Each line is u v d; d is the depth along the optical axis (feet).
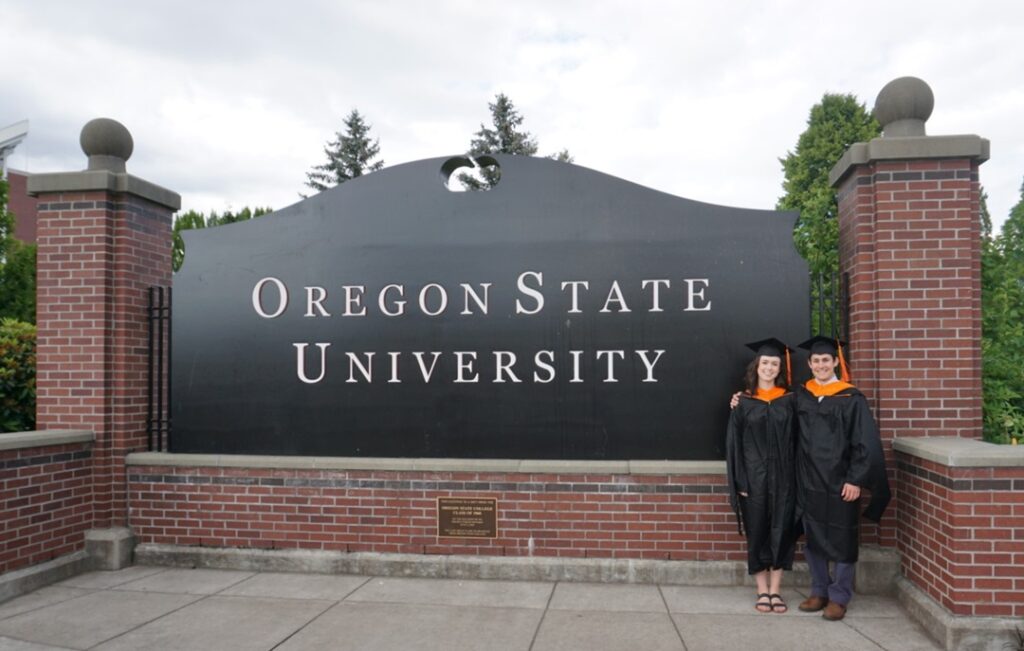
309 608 16.24
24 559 17.79
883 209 17.29
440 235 19.75
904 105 17.66
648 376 18.74
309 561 18.98
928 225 17.13
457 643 14.12
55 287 20.21
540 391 19.07
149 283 21.33
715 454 18.44
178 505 19.86
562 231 19.31
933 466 14.87
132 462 20.04
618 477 18.22
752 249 18.66
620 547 18.16
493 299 19.42
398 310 19.72
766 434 15.93
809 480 15.55
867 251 17.60
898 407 17.04
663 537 18.03
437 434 19.36
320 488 19.27
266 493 19.51
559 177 19.44
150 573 19.10
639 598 16.76
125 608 16.31
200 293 20.54
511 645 14.01
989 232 29.07
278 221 20.39
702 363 18.62
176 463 19.80
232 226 20.54
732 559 17.83
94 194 20.13
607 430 18.79
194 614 15.88
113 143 20.68
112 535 19.48
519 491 18.54
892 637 14.32
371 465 19.01
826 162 53.21
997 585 13.69
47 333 20.21
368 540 19.04
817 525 15.37
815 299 25.82
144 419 20.90
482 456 19.16
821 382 16.01
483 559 18.38
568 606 16.26
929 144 17.01
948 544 14.11
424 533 18.84
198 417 20.30
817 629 14.75
